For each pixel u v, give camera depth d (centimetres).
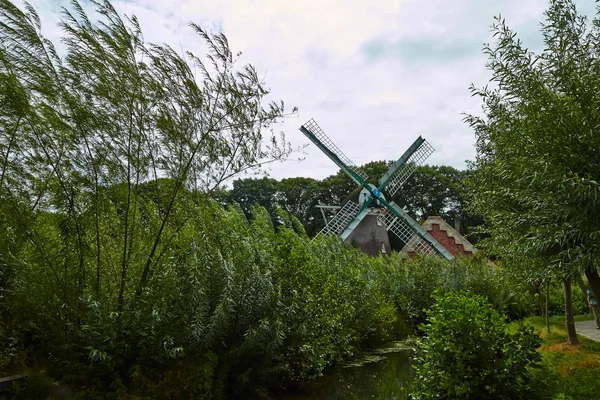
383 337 1603
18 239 735
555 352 1034
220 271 877
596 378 782
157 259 859
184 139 860
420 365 813
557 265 573
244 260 944
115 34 803
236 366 917
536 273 696
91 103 781
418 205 5878
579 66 613
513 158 663
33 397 676
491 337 686
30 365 732
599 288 702
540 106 603
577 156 558
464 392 662
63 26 764
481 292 1956
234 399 907
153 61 840
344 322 1310
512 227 679
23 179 759
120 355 754
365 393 1005
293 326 990
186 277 838
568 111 559
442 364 710
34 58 741
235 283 897
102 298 802
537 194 587
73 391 716
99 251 803
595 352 1034
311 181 5719
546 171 548
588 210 530
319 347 1105
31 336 777
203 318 822
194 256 846
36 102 750
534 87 632
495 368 667
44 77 740
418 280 2028
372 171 5462
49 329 754
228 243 960
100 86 777
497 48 666
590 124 542
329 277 1278
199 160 902
